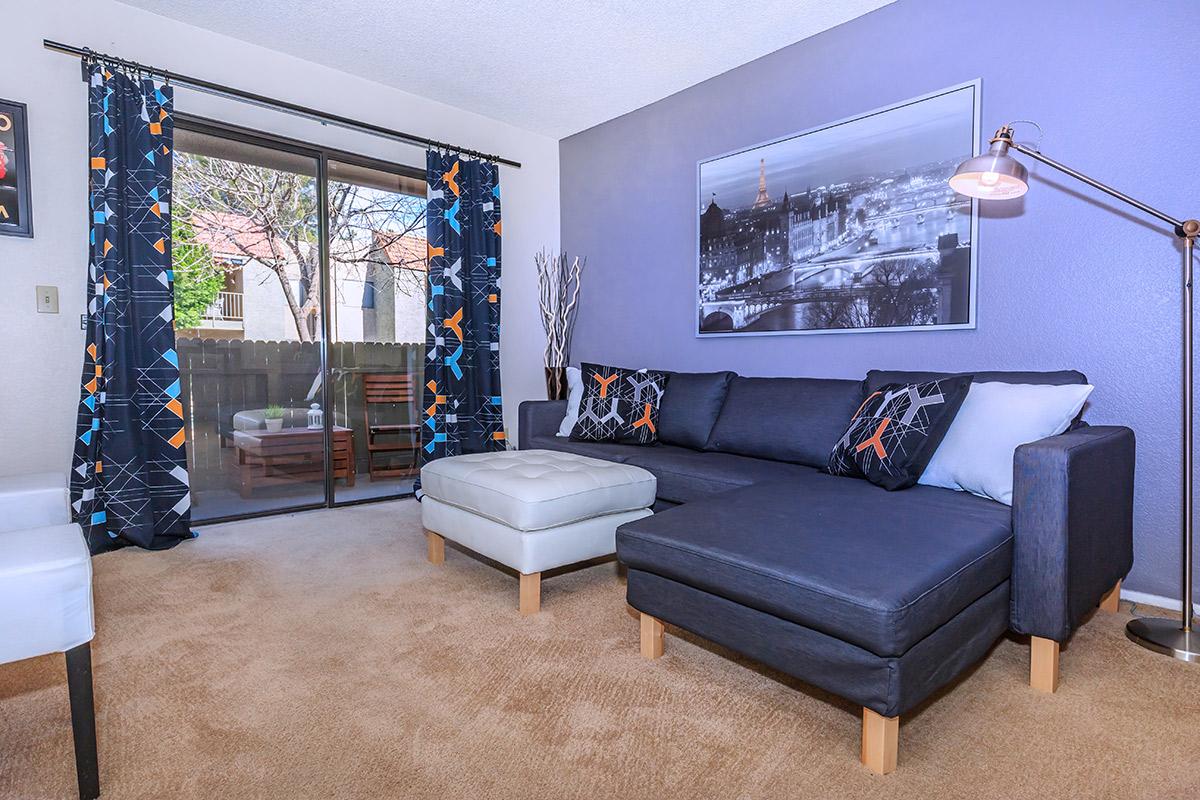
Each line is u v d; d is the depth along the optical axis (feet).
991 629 5.01
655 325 12.66
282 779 3.97
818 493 6.41
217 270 10.33
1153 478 6.91
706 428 9.89
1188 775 4.01
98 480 8.68
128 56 9.17
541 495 6.62
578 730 4.52
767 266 10.57
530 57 10.68
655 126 12.46
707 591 4.97
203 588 7.36
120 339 8.72
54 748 4.27
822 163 9.75
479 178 12.99
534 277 14.47
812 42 9.86
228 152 10.36
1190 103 6.54
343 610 6.72
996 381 7.14
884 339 9.16
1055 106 7.43
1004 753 4.25
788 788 3.91
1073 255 7.37
